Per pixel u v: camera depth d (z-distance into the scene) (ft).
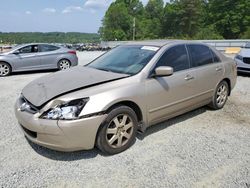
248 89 23.99
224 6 212.84
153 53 13.21
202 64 15.57
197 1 237.25
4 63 32.99
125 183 9.23
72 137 9.93
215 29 215.31
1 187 8.95
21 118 10.77
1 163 10.44
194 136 13.17
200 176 9.65
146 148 11.84
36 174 9.75
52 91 10.68
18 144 12.10
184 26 244.63
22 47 34.50
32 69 35.06
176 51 14.12
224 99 17.87
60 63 37.09
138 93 11.64
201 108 17.84
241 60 30.78
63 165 10.38
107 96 10.57
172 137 13.03
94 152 11.43
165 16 273.95
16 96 21.48
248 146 12.12
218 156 11.13
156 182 9.28
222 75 17.01
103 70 13.20
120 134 11.32
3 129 13.89
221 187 9.03
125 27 302.25
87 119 10.04
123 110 11.16
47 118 9.95
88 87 10.87
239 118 15.96
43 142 10.21
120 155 11.23
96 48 150.92
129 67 12.90
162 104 12.90
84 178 9.53
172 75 13.30
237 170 10.06
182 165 10.39
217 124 14.88
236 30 208.33
